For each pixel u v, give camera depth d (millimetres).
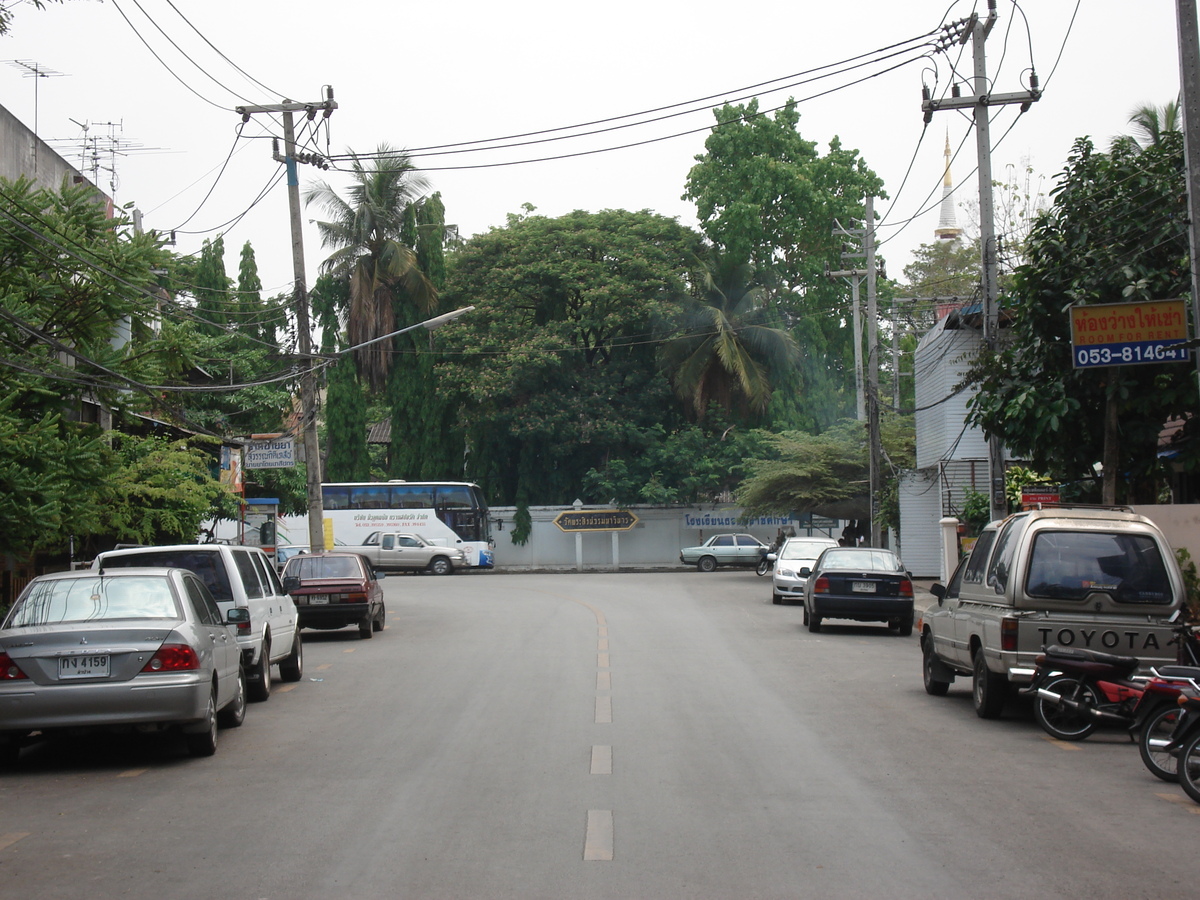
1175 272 15398
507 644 18625
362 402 49031
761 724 10641
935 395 31641
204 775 8688
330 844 6531
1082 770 8609
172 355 15406
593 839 6562
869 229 30797
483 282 48062
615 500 47844
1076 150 16578
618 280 45250
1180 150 16016
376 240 48969
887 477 35406
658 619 23312
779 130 48531
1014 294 17188
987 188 18016
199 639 9383
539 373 46469
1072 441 16547
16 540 12617
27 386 13391
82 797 8023
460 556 46031
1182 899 5430
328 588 20047
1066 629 10297
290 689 13938
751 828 6812
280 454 27391
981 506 25250
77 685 8797
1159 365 15461
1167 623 10242
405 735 10250
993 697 10898
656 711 11414
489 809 7344
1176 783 8141
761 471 39094
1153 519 14828
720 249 48531
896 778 8273
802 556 27578
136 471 18062
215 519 26875
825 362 49094
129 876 5945
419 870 5973
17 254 14109
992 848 6352
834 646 18047
